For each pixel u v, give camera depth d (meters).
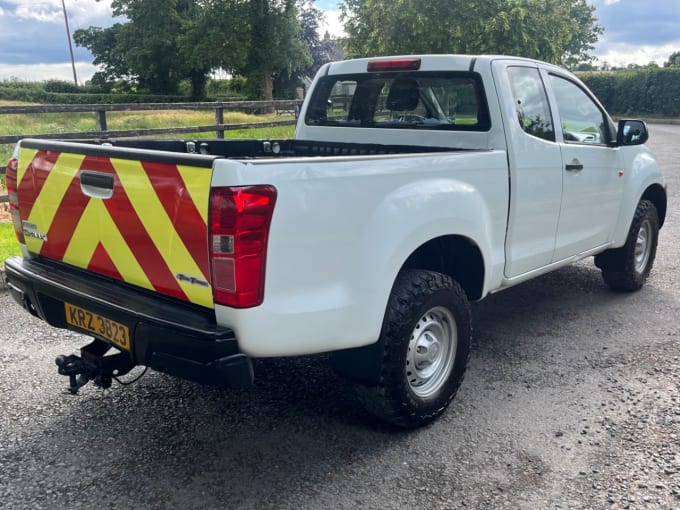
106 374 3.03
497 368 4.13
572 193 4.44
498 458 3.09
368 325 2.89
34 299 3.22
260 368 4.09
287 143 4.91
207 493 2.80
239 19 50.34
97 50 65.00
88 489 2.81
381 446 3.20
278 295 2.56
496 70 3.84
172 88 63.06
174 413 3.50
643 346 4.51
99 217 2.91
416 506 2.72
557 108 4.32
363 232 2.82
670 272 6.40
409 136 4.27
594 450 3.16
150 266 2.75
